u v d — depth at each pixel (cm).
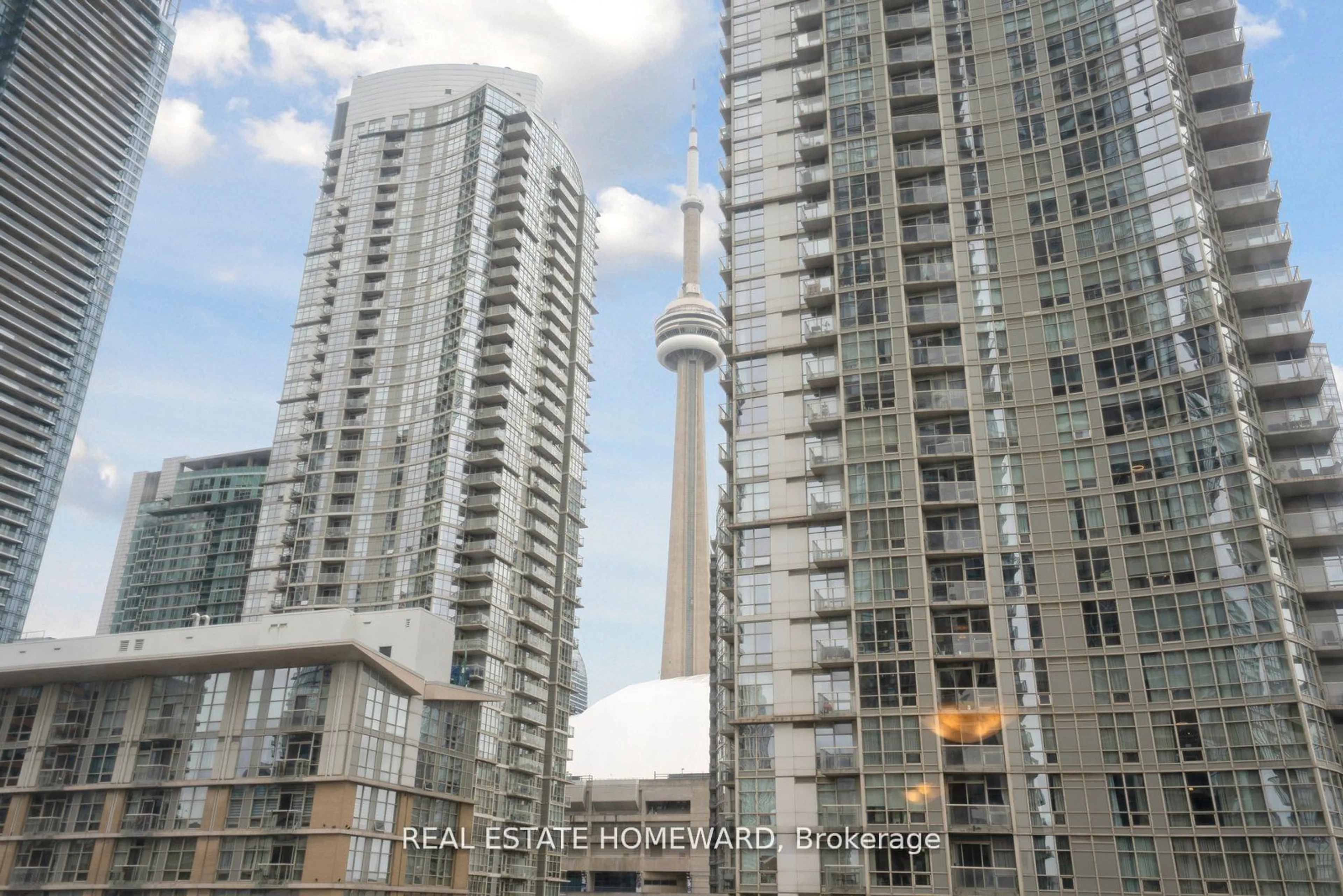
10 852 7650
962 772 5991
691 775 14950
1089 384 6656
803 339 7444
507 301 12394
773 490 7081
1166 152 6875
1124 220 6900
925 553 6481
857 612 6475
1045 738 5956
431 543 10988
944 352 7012
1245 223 7106
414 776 7869
